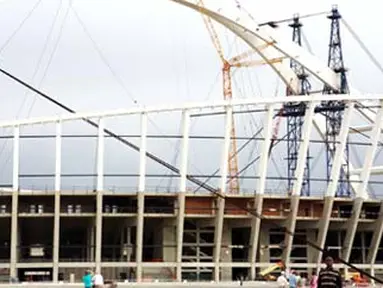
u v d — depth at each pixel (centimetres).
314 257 11619
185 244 11006
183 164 10744
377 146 12612
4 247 11525
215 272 10912
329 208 11394
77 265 10381
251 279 11012
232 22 12750
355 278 10250
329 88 13612
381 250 12719
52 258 10862
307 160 13412
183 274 11069
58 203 10444
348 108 11656
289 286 6438
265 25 13238
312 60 13350
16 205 10381
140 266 10538
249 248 11200
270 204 11350
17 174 10456
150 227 11606
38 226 11369
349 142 12156
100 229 10506
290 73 13750
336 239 12338
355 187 12719
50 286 7925
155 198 10950
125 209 10831
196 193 10831
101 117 10694
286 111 13550
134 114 10781
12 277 9994
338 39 13862
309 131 11419
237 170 13000
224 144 10975
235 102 11031
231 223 11481
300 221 11712
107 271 10988
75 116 10644
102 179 10519
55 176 10494
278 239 11625
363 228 12175
